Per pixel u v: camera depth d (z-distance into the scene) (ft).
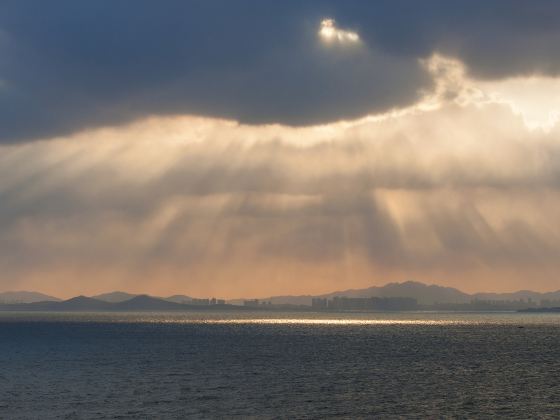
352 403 274.98
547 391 309.22
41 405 271.69
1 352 542.16
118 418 244.63
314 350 563.48
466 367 417.08
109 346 616.39
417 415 250.37
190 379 353.31
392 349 574.15
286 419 242.78
